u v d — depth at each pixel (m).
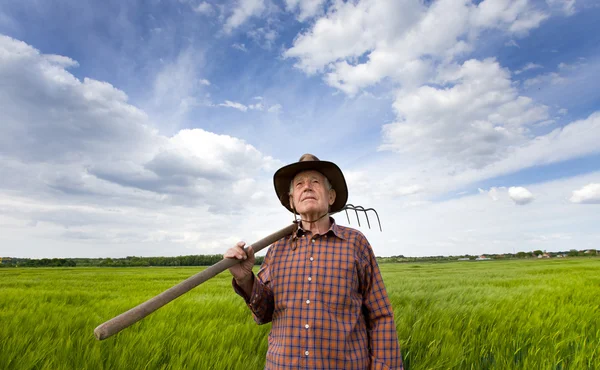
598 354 3.98
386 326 1.97
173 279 19.78
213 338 4.41
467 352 4.16
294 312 1.90
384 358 1.92
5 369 3.22
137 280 18.52
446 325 5.20
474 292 9.49
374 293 2.03
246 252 1.94
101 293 10.42
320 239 2.06
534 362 3.77
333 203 2.37
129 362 3.54
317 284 1.91
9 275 23.45
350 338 1.85
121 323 1.51
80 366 3.39
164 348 4.05
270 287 2.15
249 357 3.88
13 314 5.42
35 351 3.57
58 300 8.60
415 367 3.67
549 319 5.54
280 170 2.17
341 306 1.88
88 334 4.32
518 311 6.34
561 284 12.27
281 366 1.83
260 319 2.14
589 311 6.36
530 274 21.02
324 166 2.14
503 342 4.48
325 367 1.78
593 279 14.62
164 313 5.77
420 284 13.14
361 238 2.10
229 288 12.43
